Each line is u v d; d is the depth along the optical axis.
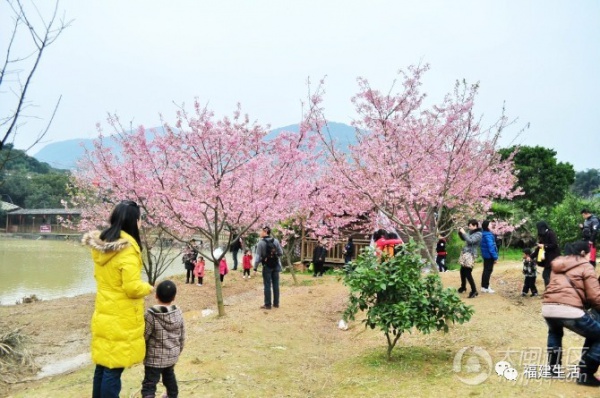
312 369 7.20
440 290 6.82
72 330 11.64
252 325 9.73
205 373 6.67
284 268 22.38
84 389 6.23
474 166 11.19
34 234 58.09
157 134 11.30
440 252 16.47
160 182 11.20
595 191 26.58
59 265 29.89
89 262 32.22
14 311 13.77
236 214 11.73
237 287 18.53
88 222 17.52
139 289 4.39
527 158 37.69
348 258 18.11
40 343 10.44
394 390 5.82
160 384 6.16
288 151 11.48
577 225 22.47
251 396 5.94
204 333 9.16
